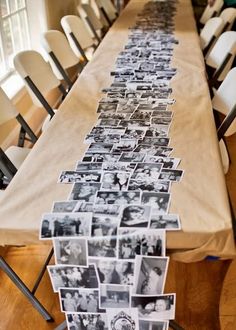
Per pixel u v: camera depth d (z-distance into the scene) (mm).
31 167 1470
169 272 1960
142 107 1984
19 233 1184
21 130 2334
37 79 2451
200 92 2162
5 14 3225
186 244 1161
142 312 1281
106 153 1546
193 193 1285
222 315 1722
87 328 1352
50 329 1697
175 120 1822
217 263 1980
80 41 3684
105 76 2471
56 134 1721
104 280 1215
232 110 1903
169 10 4668
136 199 1262
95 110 1970
